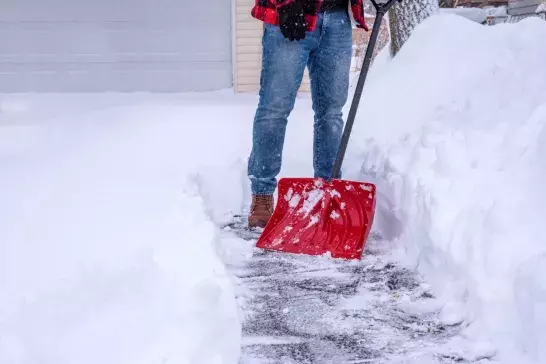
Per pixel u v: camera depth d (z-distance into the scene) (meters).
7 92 9.70
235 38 9.38
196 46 9.74
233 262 2.85
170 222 2.51
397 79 4.44
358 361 1.94
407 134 3.75
